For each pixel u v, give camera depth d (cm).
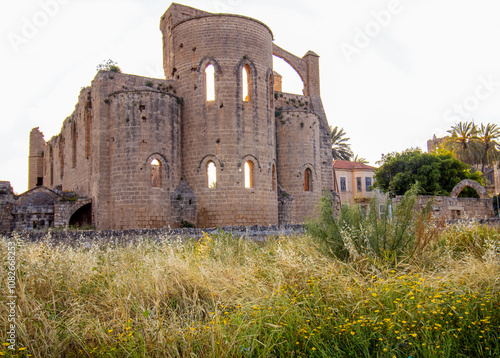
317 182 4659
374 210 1727
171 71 4369
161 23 4922
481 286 1170
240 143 3959
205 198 3922
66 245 2483
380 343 945
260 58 4175
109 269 1530
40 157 7588
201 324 1076
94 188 4012
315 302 1141
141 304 1185
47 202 4359
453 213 4153
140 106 3850
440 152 6406
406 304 1063
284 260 1438
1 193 4031
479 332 976
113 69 4150
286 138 4603
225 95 3988
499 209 4522
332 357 931
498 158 7012
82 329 1076
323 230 1711
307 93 5212
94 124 4088
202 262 1531
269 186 4106
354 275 1287
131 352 951
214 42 4047
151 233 2894
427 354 891
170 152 3938
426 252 1573
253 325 1036
